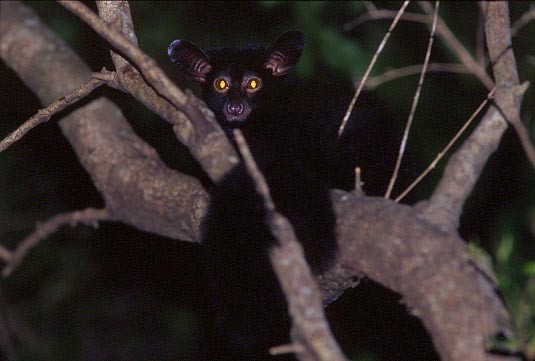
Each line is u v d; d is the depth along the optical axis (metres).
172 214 6.94
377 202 5.31
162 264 12.88
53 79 8.26
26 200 12.71
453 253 4.79
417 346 8.67
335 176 8.77
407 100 11.77
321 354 3.90
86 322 12.35
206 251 5.64
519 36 11.34
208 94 10.60
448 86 12.12
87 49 12.48
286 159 6.05
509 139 11.52
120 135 7.74
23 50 8.65
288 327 5.92
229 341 5.71
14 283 12.07
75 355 12.02
